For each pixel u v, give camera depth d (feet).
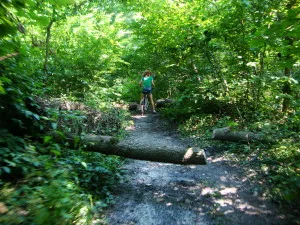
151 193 13.80
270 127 19.89
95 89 31.17
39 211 8.16
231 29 23.62
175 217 11.46
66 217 8.60
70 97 25.35
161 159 15.01
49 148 12.16
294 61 13.26
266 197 12.85
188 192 13.94
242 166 16.93
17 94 12.27
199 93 28.32
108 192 13.28
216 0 25.62
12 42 7.93
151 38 34.06
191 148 15.03
